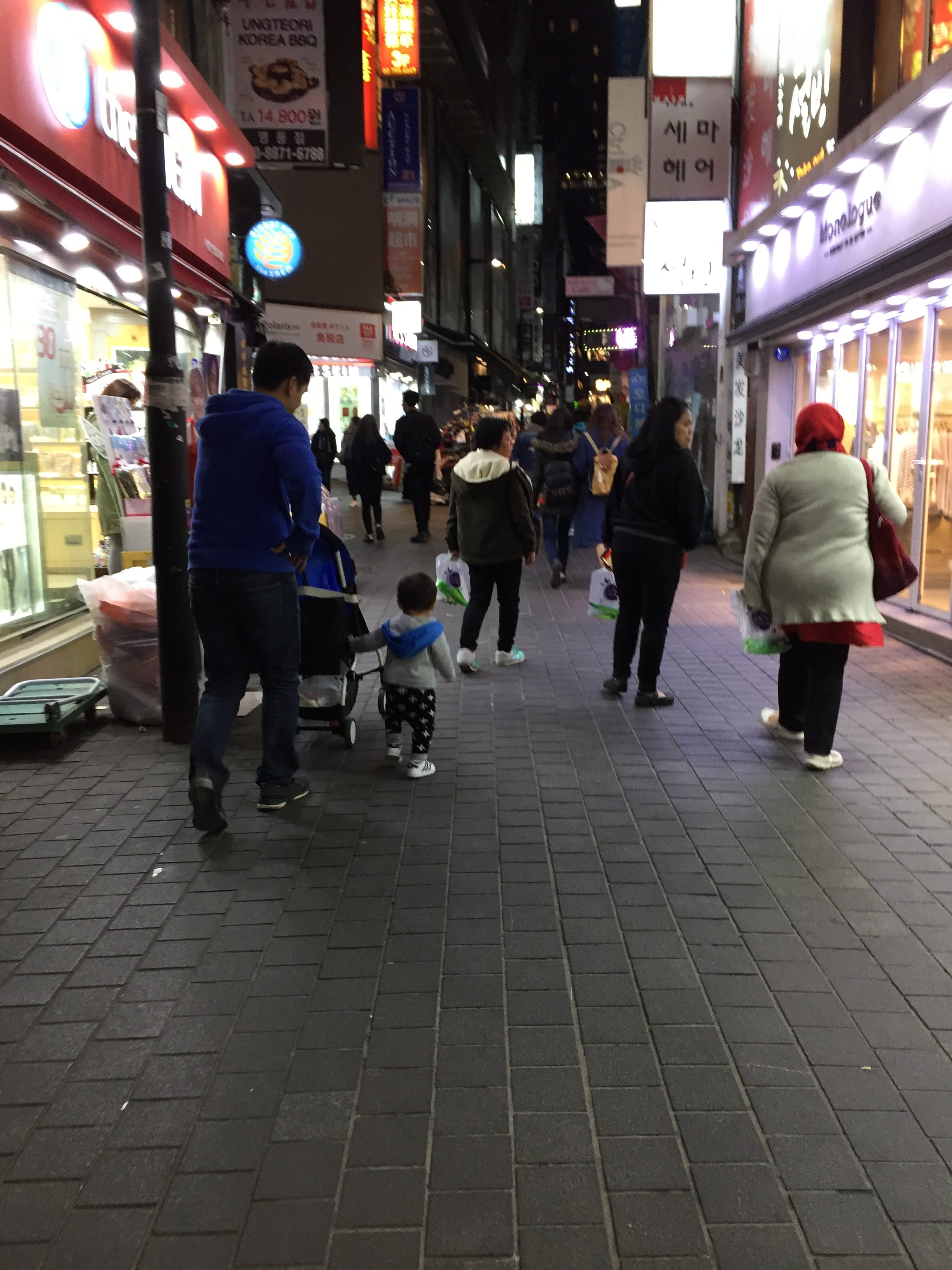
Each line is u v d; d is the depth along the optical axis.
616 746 5.71
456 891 3.88
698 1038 2.92
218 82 14.00
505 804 4.81
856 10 9.45
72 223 6.48
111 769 5.29
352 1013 3.06
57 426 7.42
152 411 5.43
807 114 10.76
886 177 8.45
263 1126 2.56
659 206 14.16
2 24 5.49
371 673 6.66
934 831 4.45
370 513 15.68
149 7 5.15
